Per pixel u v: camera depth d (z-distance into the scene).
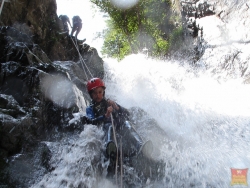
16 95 5.24
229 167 4.62
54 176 4.06
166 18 22.95
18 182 3.88
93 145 4.53
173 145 5.35
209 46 16.06
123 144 4.60
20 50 6.05
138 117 5.93
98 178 4.23
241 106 9.04
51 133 5.16
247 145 5.55
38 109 5.03
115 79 11.87
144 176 4.39
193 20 19.27
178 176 4.46
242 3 15.67
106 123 4.71
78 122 5.20
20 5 9.19
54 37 10.45
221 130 6.57
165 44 21.06
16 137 4.21
